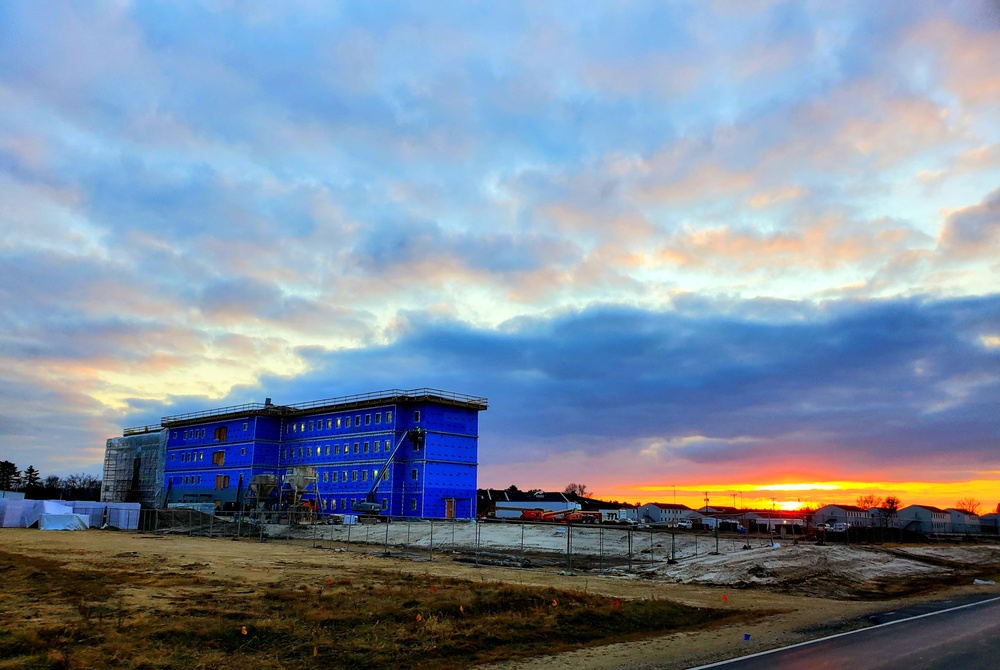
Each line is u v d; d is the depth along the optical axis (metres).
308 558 38.47
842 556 36.41
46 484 169.62
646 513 148.88
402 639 15.69
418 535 61.03
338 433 89.12
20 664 12.12
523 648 15.72
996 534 115.50
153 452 115.12
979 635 16.41
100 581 23.41
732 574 31.98
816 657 13.82
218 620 15.98
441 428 82.69
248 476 94.81
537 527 64.69
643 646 15.90
